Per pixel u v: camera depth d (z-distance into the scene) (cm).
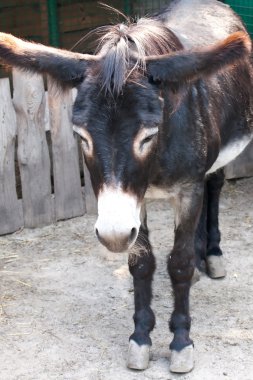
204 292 471
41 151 568
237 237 554
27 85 548
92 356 402
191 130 358
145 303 393
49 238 563
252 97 465
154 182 359
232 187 653
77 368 391
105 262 520
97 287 483
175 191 371
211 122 382
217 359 394
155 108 306
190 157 360
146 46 336
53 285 488
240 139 455
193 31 429
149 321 393
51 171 631
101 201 303
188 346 384
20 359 402
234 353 400
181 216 376
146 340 390
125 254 527
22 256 534
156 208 616
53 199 584
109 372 386
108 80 304
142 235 382
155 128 307
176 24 430
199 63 312
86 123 304
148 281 392
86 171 593
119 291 477
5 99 544
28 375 386
